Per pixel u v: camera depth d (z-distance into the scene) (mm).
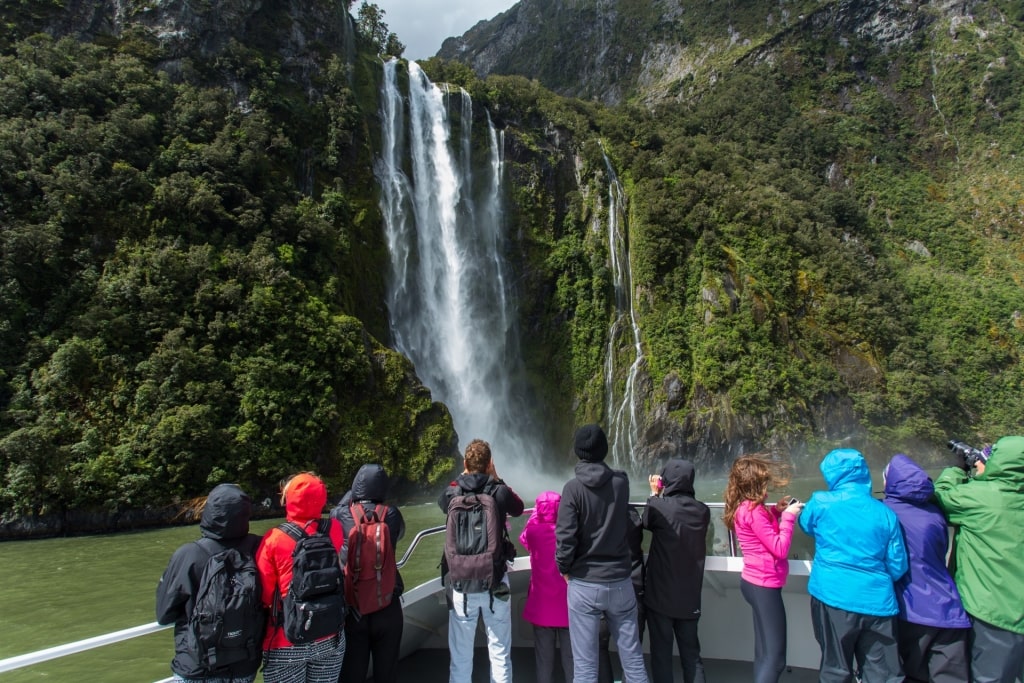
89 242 29844
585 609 6594
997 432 56938
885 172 85938
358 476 6875
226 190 34000
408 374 35312
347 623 6445
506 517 7105
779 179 67938
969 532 6488
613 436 47938
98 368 27453
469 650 6859
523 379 46750
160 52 36719
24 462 24422
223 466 27656
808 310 53281
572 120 56312
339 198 38281
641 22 130750
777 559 6750
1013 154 85562
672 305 50812
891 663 6242
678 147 60812
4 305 27125
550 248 50750
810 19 104500
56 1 35062
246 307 31312
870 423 49938
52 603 16250
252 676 5449
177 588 5328
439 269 44188
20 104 31250
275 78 39312
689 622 7039
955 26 99750
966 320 64688
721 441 45125
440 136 47344
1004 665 6156
